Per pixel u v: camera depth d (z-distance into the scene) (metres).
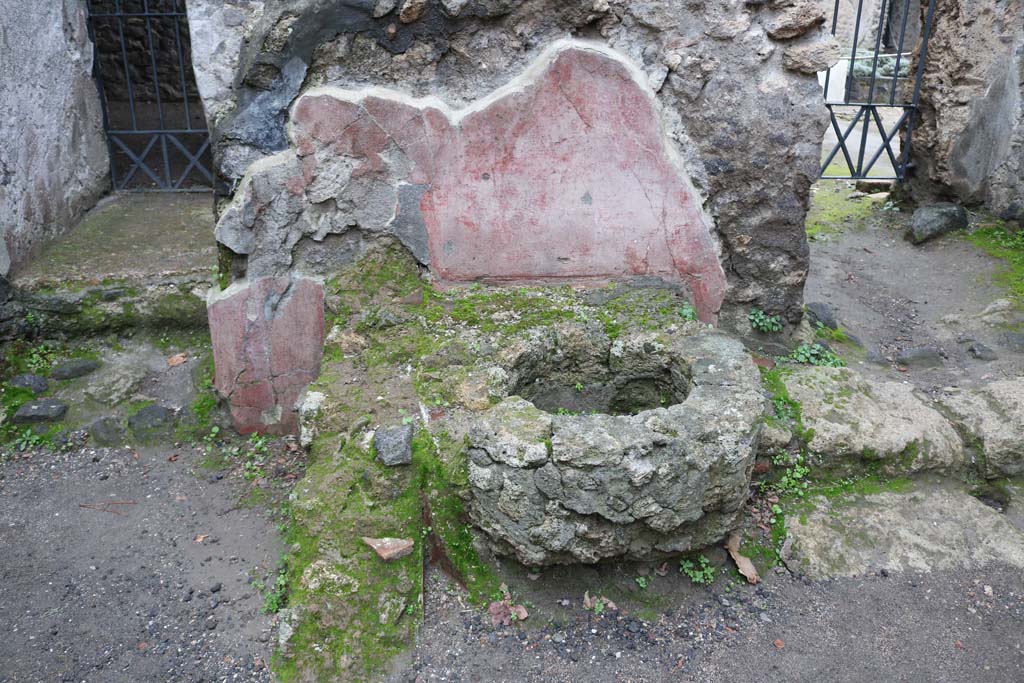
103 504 3.85
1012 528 3.65
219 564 3.50
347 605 3.04
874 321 5.00
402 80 3.80
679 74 3.86
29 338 4.59
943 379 4.45
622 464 2.96
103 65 8.38
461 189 3.92
